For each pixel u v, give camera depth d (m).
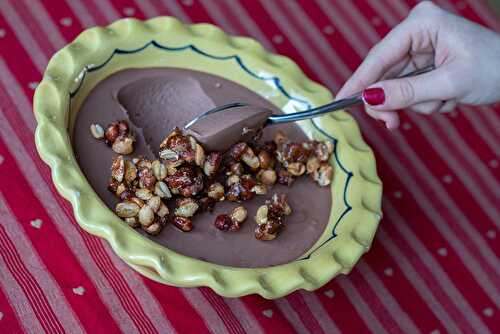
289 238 0.62
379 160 0.74
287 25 0.81
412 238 0.70
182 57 0.69
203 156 0.62
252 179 0.64
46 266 0.61
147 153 0.64
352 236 0.61
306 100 0.69
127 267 0.62
